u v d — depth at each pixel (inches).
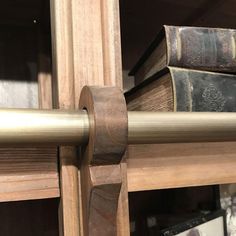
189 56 18.7
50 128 12.2
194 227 24.2
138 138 13.7
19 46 29.2
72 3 15.0
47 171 14.1
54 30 15.0
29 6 25.6
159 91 19.3
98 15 15.4
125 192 15.2
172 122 14.0
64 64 14.8
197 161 16.9
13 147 12.6
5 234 27.5
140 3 27.1
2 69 28.6
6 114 11.7
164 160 16.2
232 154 17.7
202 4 28.1
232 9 29.6
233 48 19.7
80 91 14.8
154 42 20.6
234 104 19.3
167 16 30.3
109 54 15.4
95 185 12.8
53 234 28.5
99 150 12.4
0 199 13.3
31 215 28.2
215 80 19.0
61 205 14.2
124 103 12.7
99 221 13.1
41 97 28.3
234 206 27.4
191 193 31.2
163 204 31.8
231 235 26.6
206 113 14.8
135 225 31.0
